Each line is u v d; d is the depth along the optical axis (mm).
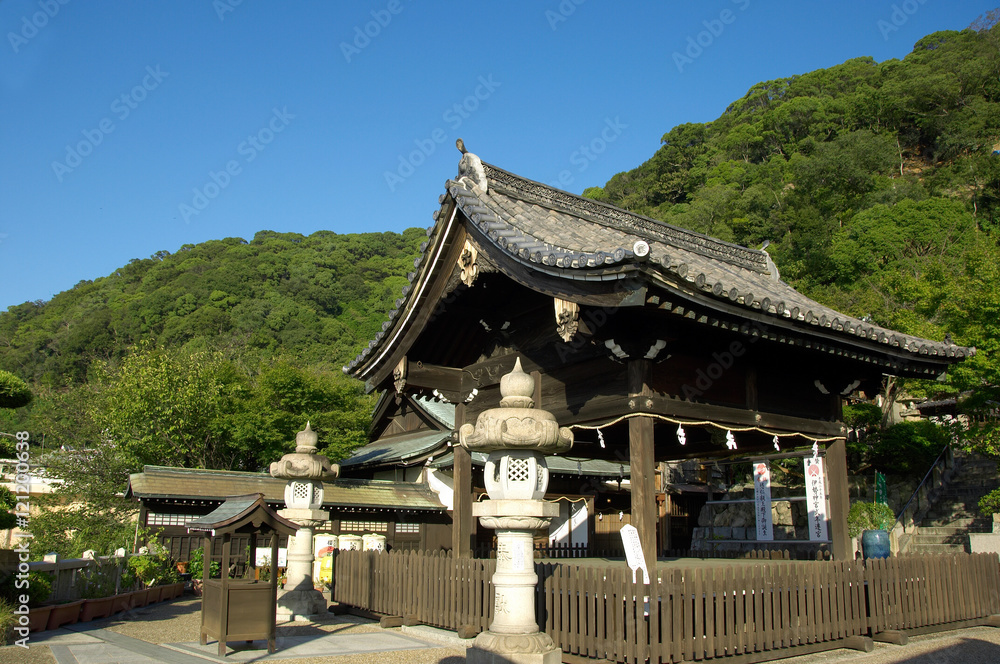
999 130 65500
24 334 71312
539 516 7828
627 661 7473
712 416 9844
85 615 12125
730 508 25719
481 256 9820
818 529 18203
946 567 11469
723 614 8422
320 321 73625
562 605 8484
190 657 8906
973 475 21062
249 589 9234
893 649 9797
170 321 66250
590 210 12234
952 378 16266
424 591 11031
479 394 12070
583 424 9914
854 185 58656
